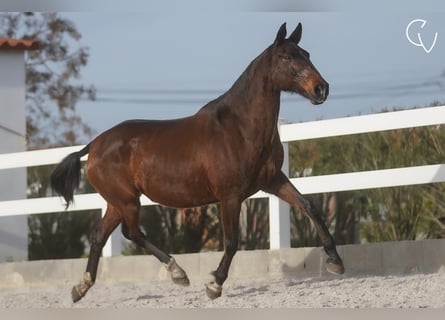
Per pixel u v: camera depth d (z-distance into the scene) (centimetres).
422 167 1304
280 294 1152
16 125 2378
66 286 1550
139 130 1220
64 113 3791
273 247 1417
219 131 1125
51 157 1714
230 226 1117
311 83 1062
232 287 1297
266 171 1122
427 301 1009
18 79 2395
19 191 2231
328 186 1380
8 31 3738
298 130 1409
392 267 1294
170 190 1170
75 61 3781
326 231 1142
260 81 1100
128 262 1515
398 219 1645
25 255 2180
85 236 2308
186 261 1449
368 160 1688
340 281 1237
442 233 1616
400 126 1318
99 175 1239
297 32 1124
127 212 1231
